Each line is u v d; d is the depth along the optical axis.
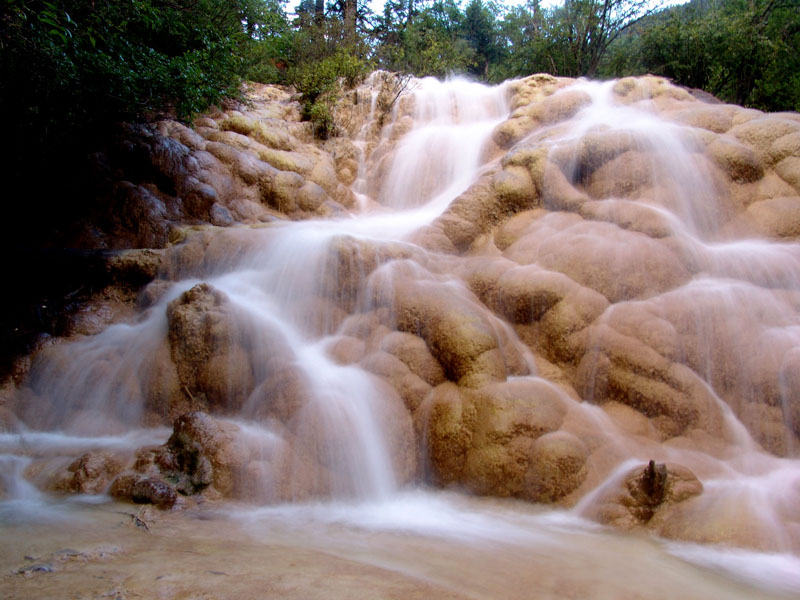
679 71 11.46
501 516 4.00
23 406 5.45
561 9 13.52
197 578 2.43
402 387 4.89
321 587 2.39
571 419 4.58
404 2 17.39
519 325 5.54
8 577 2.39
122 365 5.55
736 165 6.48
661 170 6.51
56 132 8.13
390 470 4.49
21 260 6.38
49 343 5.80
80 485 4.11
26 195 7.85
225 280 6.00
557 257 5.77
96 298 6.27
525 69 14.04
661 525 3.74
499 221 6.77
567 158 6.82
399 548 3.23
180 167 8.11
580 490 4.16
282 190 8.62
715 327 5.09
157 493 3.88
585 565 3.11
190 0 9.76
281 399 4.71
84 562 2.63
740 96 11.59
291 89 13.41
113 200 7.61
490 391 4.59
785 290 5.43
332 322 5.58
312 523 3.74
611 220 6.11
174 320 5.47
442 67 14.05
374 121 11.15
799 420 4.68
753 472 4.40
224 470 4.09
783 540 3.37
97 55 7.25
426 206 9.08
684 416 4.74
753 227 6.20
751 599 2.78
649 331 5.01
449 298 5.30
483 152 8.95
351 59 12.36
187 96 8.53
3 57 6.74
